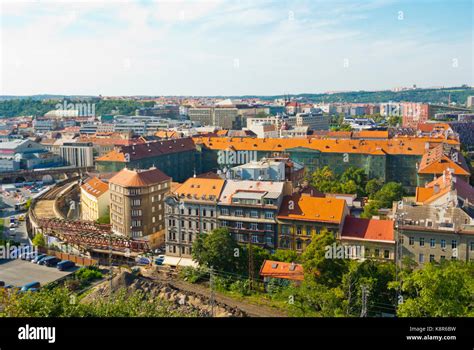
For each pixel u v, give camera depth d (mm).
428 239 125375
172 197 161875
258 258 136125
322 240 118000
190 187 163875
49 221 196125
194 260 145250
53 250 171125
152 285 131625
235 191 157250
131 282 133250
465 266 98250
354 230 138000
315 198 148125
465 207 129000
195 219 159625
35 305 75625
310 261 116500
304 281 115062
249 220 151500
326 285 115125
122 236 175750
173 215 162625
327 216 141250
